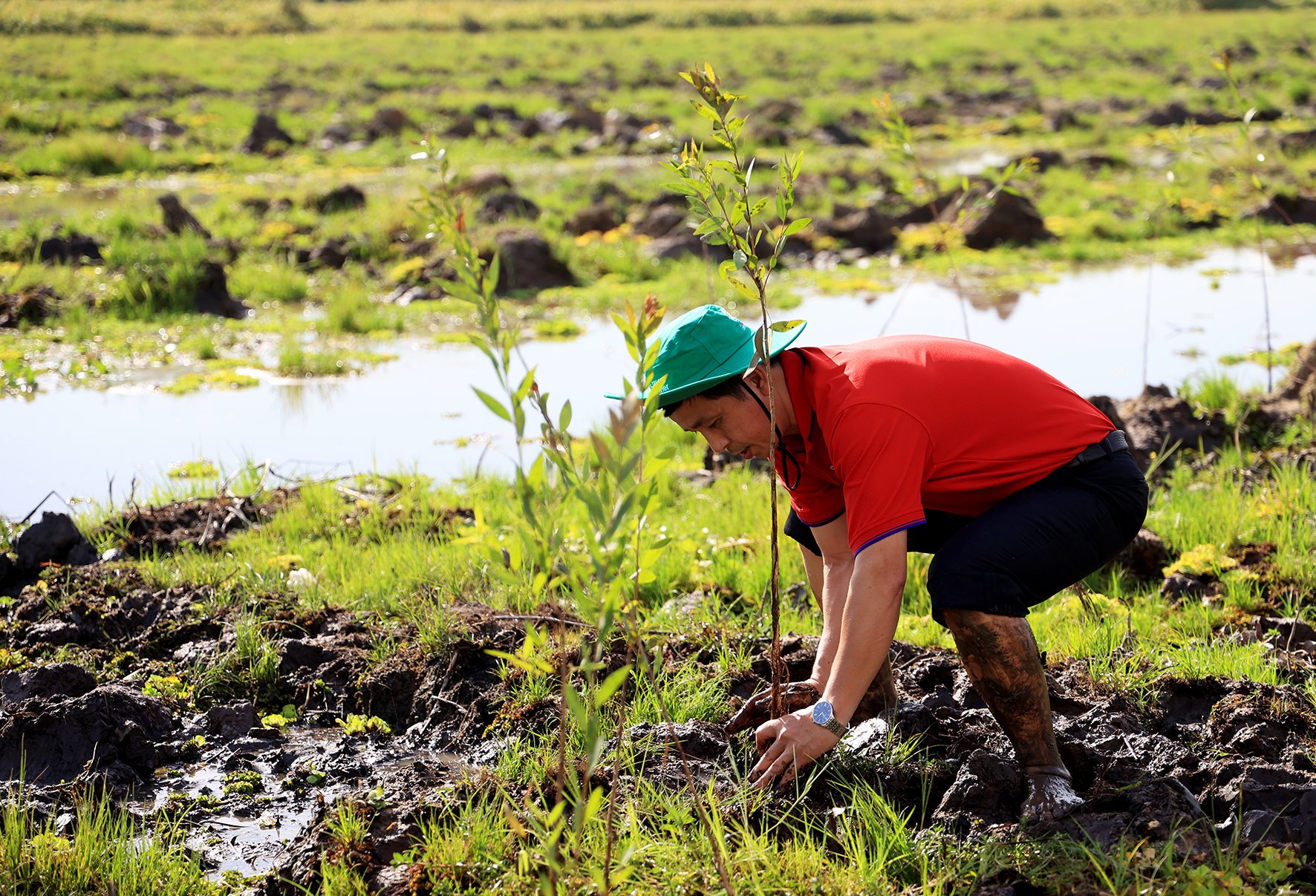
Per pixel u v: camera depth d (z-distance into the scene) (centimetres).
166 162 2420
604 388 994
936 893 313
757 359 328
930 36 5559
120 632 521
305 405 958
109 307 1281
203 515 680
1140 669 450
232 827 387
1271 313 1220
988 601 320
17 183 2197
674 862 327
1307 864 313
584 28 6191
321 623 525
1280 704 404
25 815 367
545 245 1472
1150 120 2828
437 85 3762
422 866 334
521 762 396
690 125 2861
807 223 320
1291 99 3212
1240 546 589
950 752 379
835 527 364
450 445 845
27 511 704
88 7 5328
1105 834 330
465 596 540
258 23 5659
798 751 314
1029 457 330
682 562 582
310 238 1602
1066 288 1385
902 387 320
